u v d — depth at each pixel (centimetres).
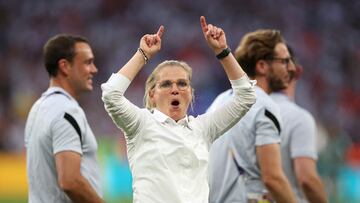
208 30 1708
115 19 11056
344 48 11106
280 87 2120
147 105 1727
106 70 10331
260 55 2102
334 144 5572
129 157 1677
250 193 2000
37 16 11075
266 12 11369
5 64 10169
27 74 10031
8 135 8519
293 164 2203
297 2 11588
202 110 9169
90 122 8506
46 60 2097
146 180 1630
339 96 10125
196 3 11238
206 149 1689
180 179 1628
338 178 5472
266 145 1959
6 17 10994
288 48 2158
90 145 2012
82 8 11175
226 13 11281
